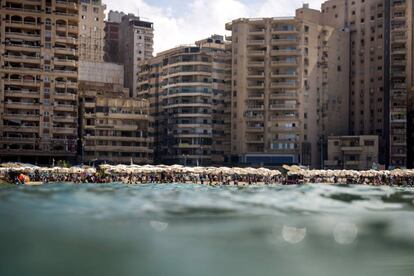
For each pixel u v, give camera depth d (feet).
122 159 531.91
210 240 147.84
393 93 552.82
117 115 535.19
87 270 119.75
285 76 549.13
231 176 405.59
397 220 187.52
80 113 546.26
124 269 120.37
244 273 118.93
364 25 597.11
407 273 120.78
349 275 118.32
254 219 185.78
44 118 495.82
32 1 499.10
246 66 561.02
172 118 596.29
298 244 145.69
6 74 487.61
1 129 481.46
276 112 552.00
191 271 119.65
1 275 115.96
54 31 504.43
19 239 147.13
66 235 152.66
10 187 306.35
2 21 490.49
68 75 505.25
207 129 586.45
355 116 598.75
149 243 143.95
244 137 558.15
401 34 563.07
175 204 224.94
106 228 163.43
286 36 554.05
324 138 567.18
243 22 562.66
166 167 395.96
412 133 567.59
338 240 151.12
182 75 592.60
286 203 238.07
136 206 215.31
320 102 567.18
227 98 588.91
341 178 418.72
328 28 578.25
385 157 558.56
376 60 587.68
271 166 546.26
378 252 136.98
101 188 309.83
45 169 367.66
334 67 586.04
